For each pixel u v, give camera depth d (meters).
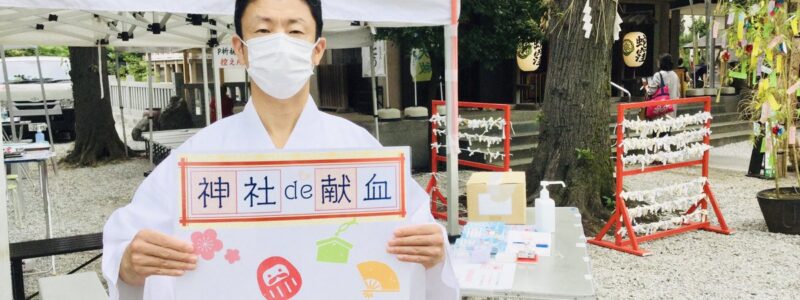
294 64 1.55
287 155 1.45
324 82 15.29
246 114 1.66
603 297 4.63
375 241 1.47
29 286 4.98
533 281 2.72
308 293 1.46
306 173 1.46
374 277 1.47
